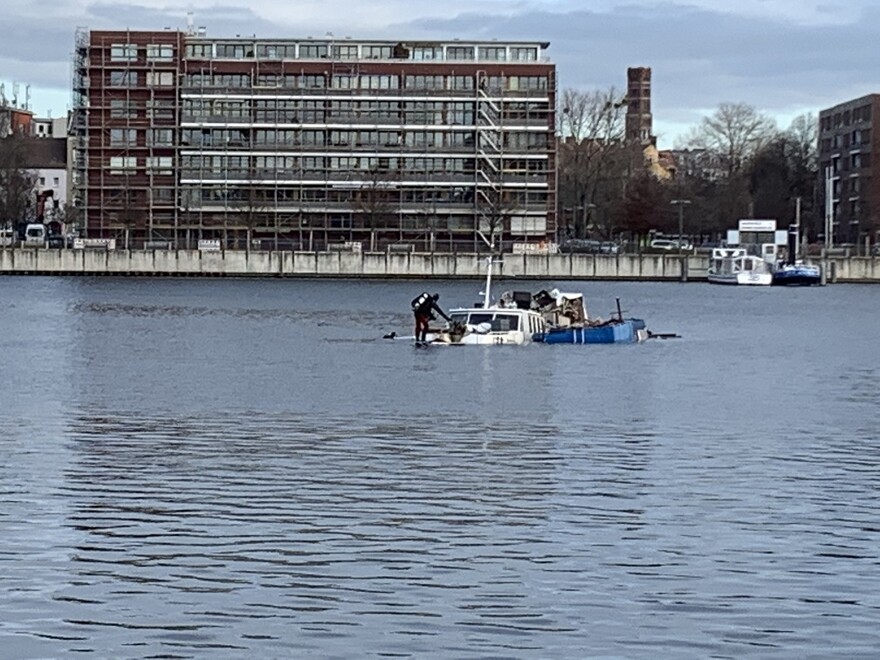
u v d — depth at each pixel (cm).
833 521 3841
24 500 4016
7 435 5272
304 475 4469
